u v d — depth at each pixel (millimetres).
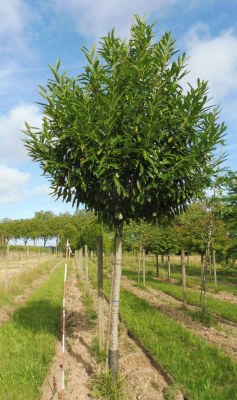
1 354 7758
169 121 6078
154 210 6926
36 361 7398
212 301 15977
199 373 7012
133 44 6328
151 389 6465
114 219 6656
